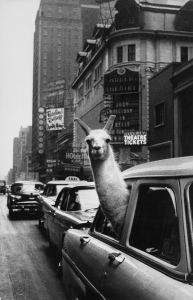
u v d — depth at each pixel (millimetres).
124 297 2428
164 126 27344
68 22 148625
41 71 143750
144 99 38031
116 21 40188
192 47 39656
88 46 53094
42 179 99125
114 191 3518
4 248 10125
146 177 2787
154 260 2377
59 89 100625
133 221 2904
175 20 40188
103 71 43094
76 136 59500
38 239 11719
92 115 48750
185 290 1908
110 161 3709
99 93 45031
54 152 85062
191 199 2203
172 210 2346
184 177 2234
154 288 2127
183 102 25141
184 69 23672
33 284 6598
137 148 38125
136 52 38906
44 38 146250
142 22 38906
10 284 6594
